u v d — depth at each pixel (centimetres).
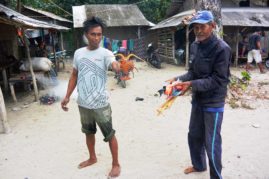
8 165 414
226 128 524
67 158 429
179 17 1543
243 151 426
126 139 493
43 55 1282
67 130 548
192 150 357
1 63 947
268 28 1501
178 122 573
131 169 386
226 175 360
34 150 462
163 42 1731
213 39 292
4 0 1210
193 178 356
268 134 492
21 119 631
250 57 1220
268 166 379
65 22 2188
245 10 1527
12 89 795
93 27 325
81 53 343
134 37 1997
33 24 802
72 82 364
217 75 293
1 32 998
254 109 641
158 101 754
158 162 403
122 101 775
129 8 2031
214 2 805
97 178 368
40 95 851
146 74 1252
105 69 341
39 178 375
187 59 1370
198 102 325
